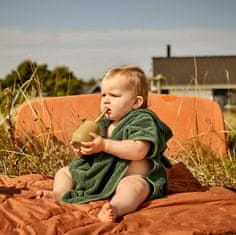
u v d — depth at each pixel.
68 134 3.21
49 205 1.72
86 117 3.25
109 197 1.78
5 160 2.80
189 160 3.04
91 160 1.83
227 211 1.75
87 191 1.81
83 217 1.66
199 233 1.52
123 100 1.82
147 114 1.82
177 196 1.83
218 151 3.19
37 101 3.21
